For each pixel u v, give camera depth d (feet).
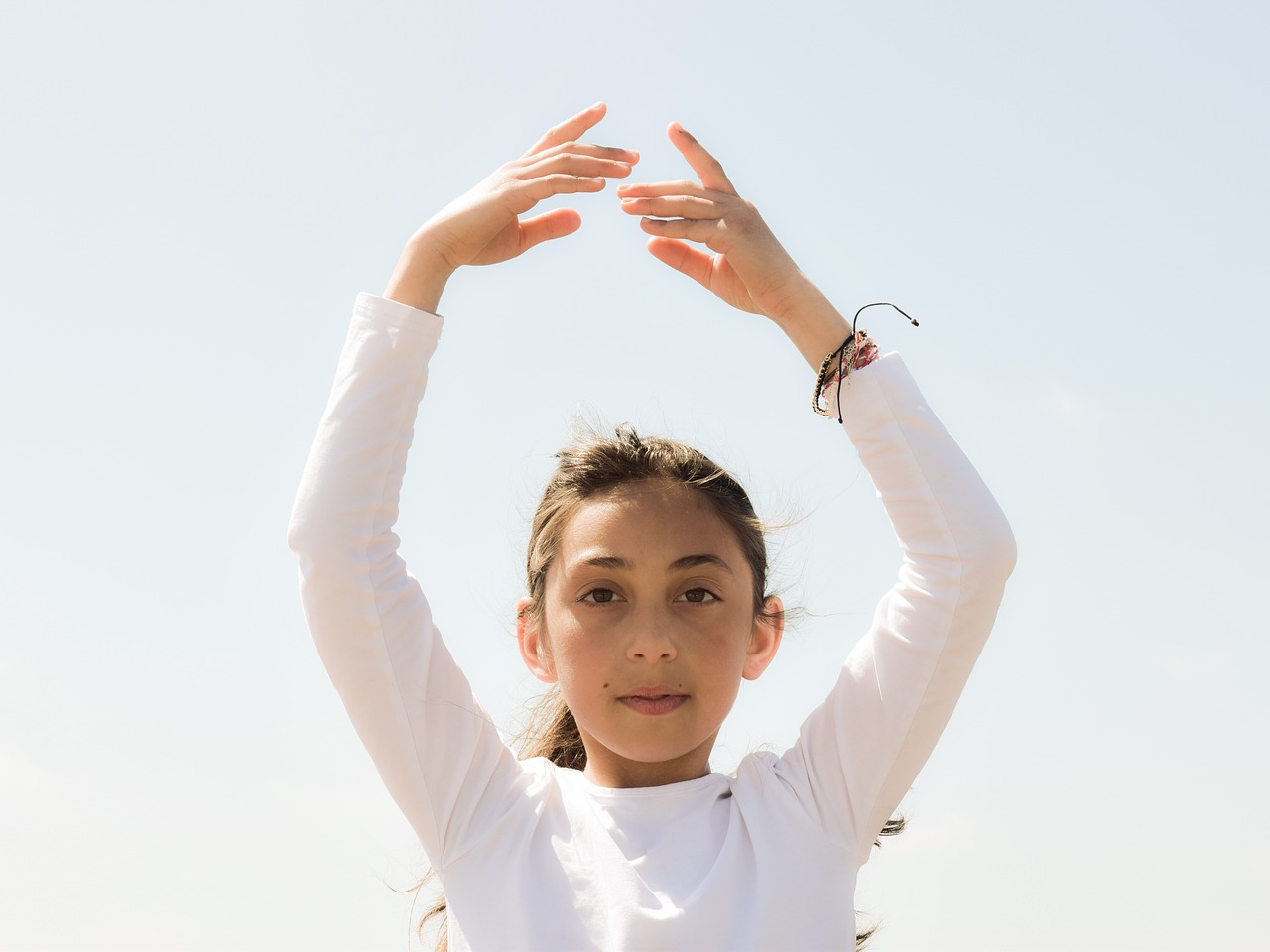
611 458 8.52
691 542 8.13
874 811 7.97
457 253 8.11
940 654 7.79
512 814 8.06
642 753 7.94
